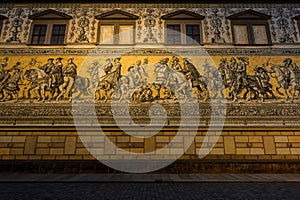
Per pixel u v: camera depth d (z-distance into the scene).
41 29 15.81
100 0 16.36
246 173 13.08
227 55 15.20
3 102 14.13
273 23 15.89
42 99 14.26
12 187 9.16
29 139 13.58
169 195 7.58
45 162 13.21
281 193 7.95
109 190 8.52
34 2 16.30
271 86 14.56
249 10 16.06
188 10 16.30
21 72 14.68
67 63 14.93
